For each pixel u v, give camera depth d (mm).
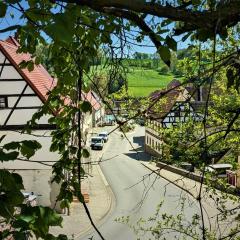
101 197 27625
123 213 23703
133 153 46312
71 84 3918
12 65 20953
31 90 21047
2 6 2029
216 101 9164
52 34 1605
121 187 30391
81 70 3773
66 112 4012
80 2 2041
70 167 3879
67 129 4000
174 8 2066
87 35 3477
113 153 45156
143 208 23531
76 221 21891
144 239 18234
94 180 32750
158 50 2387
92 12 3246
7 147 2396
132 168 37750
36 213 2035
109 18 3012
